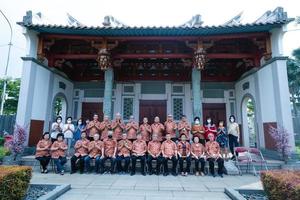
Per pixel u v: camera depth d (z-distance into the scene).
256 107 11.48
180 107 14.77
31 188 5.92
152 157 8.14
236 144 9.73
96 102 14.92
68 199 5.13
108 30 9.77
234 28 9.53
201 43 10.37
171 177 7.70
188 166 8.21
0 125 16.55
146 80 14.98
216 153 8.16
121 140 8.64
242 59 11.96
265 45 10.23
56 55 11.59
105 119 9.57
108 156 8.38
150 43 11.39
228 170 8.25
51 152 8.30
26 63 10.20
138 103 14.83
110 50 10.91
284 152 8.71
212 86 14.96
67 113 14.21
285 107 9.24
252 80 12.06
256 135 11.37
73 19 12.98
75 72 15.01
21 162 9.09
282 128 8.92
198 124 9.61
